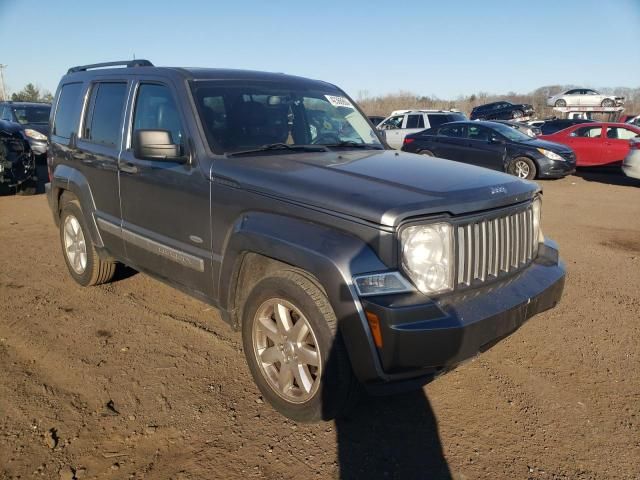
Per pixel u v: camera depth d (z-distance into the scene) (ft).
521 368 12.24
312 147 12.82
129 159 13.48
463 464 9.07
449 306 8.86
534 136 49.96
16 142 33.22
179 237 12.25
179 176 11.92
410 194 9.11
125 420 10.13
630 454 9.34
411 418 10.36
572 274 19.02
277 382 10.30
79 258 16.98
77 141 16.02
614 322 14.75
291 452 9.32
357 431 9.93
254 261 10.66
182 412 10.41
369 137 14.94
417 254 8.69
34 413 10.29
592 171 52.75
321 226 9.27
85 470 8.79
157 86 13.20
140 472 8.77
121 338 13.53
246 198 10.43
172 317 14.85
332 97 15.01
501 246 9.95
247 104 12.86
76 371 11.88
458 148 47.83
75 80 17.06
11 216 27.89
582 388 11.43
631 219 29.04
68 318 14.67
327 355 9.05
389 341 8.34
